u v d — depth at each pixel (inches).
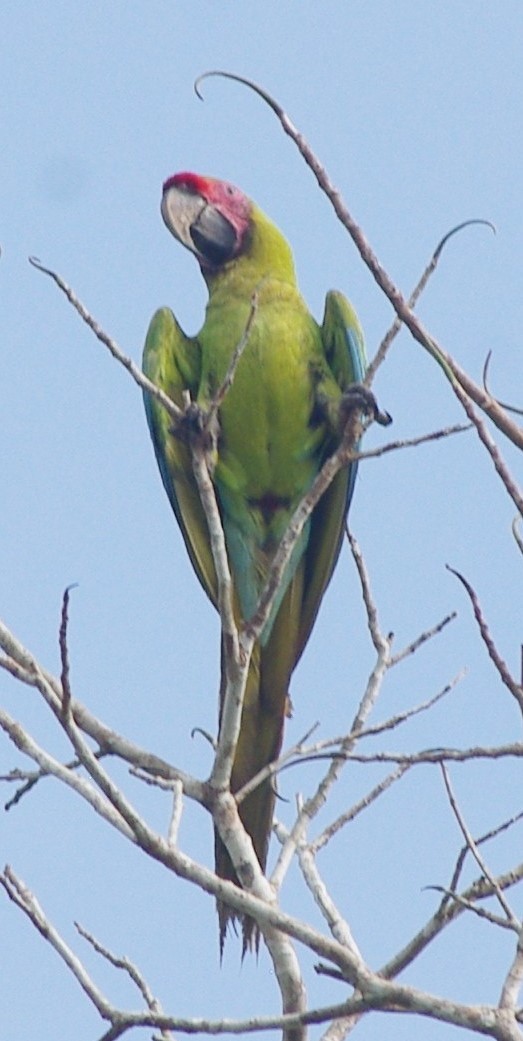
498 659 390.3
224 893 370.0
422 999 354.0
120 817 373.1
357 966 358.3
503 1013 351.6
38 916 372.2
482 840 406.6
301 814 430.9
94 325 387.2
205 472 410.6
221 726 414.6
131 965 395.9
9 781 405.7
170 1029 360.2
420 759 395.2
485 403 429.4
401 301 408.8
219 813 418.6
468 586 391.9
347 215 414.9
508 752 391.2
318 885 416.8
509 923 369.7
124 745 430.6
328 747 418.9
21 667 379.6
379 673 445.1
